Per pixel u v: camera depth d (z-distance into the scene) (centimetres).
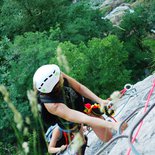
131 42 2727
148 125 299
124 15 2872
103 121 277
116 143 346
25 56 1900
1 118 1571
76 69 1839
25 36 2097
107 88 2064
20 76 1836
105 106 328
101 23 2758
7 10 2692
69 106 315
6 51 2000
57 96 292
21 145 190
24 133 171
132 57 2670
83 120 278
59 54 193
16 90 1803
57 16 2703
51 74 289
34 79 293
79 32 2586
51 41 1994
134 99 457
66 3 2955
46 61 1881
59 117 304
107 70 2044
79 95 328
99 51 2080
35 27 2720
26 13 2711
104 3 3594
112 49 2094
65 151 344
